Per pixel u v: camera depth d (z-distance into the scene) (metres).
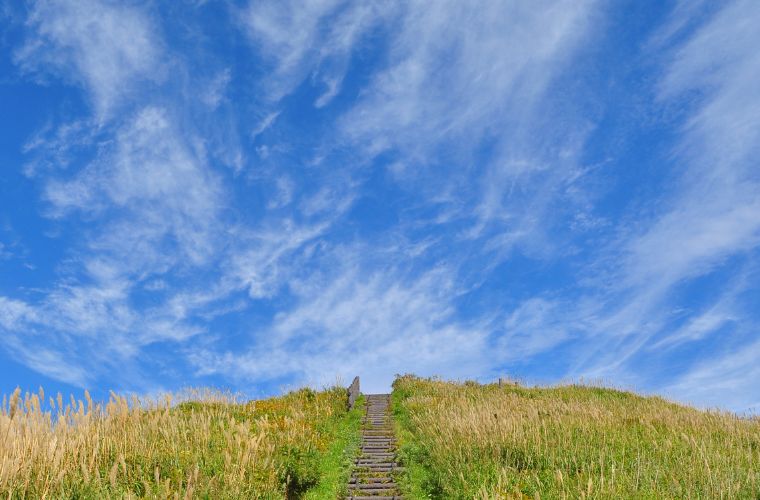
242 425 11.76
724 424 15.76
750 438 13.78
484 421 13.34
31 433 8.27
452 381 27.56
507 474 10.46
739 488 9.56
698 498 9.06
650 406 20.12
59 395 9.26
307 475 11.41
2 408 8.36
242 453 9.97
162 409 13.56
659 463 11.04
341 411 19.64
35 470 7.80
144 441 10.04
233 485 8.52
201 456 9.95
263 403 18.55
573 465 11.05
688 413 18.42
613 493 9.19
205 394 17.81
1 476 7.13
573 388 25.14
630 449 12.26
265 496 8.92
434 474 11.46
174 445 10.07
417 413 18.58
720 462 11.04
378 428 18.28
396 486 11.70
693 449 11.78
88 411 9.78
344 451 14.18
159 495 7.72
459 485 10.16
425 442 13.81
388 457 14.09
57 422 9.12
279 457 11.07
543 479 10.20
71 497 7.57
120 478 8.46
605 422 14.90
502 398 20.62
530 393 23.73
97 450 8.86
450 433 13.15
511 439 12.09
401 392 24.34
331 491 11.27
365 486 11.73
